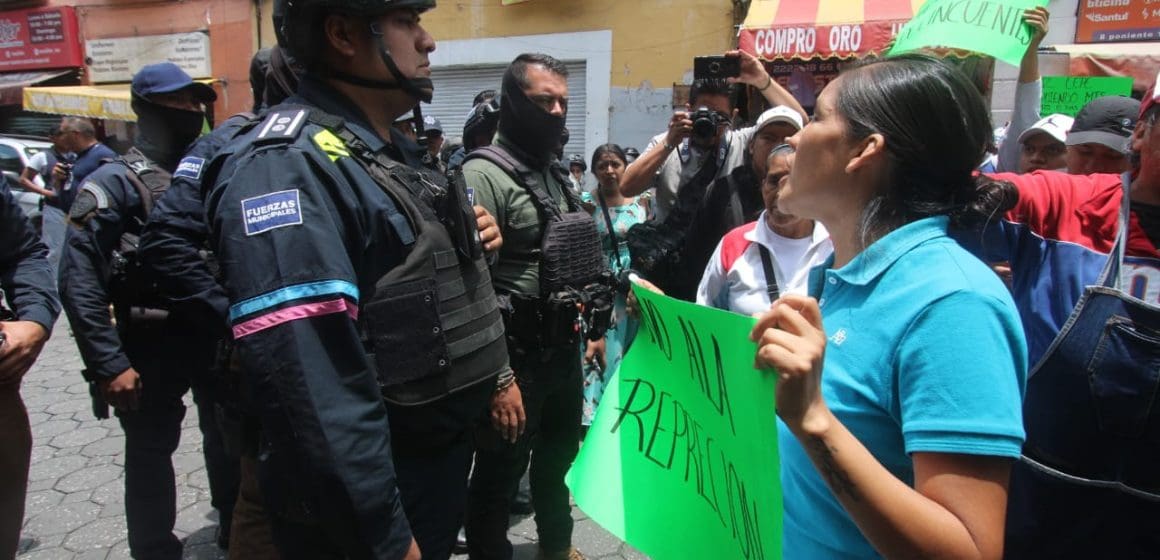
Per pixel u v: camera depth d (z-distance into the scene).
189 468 3.49
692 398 1.17
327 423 1.16
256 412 1.22
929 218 1.03
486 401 1.64
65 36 11.78
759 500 0.98
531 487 2.67
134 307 2.26
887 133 1.00
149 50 11.16
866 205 1.06
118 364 2.15
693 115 3.06
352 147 1.37
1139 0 6.15
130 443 2.32
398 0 1.40
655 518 1.24
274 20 1.50
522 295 2.30
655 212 4.13
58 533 2.90
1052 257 1.54
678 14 7.88
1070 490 1.37
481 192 2.26
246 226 1.20
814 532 1.11
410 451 1.49
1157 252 1.37
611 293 2.60
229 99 10.73
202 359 2.31
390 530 1.23
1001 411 0.87
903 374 0.95
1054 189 1.59
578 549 2.87
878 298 1.01
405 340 1.38
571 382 2.54
